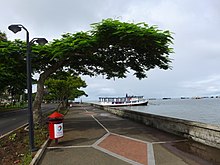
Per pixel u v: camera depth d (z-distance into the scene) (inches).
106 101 3070.9
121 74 778.2
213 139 374.9
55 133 398.9
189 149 359.9
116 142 418.9
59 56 527.2
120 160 303.9
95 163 292.2
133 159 308.2
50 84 1449.3
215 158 310.2
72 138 463.2
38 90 614.9
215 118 1309.1
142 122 729.0
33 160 294.5
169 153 336.5
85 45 478.9
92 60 655.1
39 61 619.5
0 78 1178.6
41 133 494.3
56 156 329.1
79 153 343.0
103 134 509.4
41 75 628.7
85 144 404.8
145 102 3358.8
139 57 623.5
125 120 854.5
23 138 456.8
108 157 319.0
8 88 2004.2
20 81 1371.8
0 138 474.3
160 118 567.8
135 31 455.5
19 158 317.1
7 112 1649.9
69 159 312.5
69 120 866.8
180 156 320.5
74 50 508.7
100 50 589.3
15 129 646.5
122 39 485.4
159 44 490.6
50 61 615.2
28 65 379.6
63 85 1518.2
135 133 519.5
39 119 592.7
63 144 406.3
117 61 665.6
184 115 1517.0
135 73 729.0
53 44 521.0
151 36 467.2
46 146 389.7
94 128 614.2
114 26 457.7
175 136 476.4
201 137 406.6
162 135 489.7
